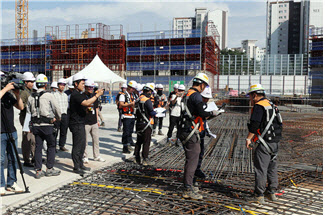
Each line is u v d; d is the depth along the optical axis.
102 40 36.38
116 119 16.14
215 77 42.53
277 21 106.19
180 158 7.12
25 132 5.96
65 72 37.34
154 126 10.18
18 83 4.38
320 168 6.16
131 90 7.54
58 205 4.16
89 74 19.03
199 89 4.56
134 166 6.27
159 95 10.54
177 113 8.58
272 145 4.20
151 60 35.78
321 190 4.91
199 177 5.27
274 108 4.28
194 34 35.31
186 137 4.38
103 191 4.71
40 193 4.63
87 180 5.32
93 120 6.57
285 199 4.49
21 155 7.00
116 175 5.61
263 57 43.34
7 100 4.42
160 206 4.09
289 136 10.23
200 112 4.31
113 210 4.06
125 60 36.91
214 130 11.95
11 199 4.32
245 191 4.70
